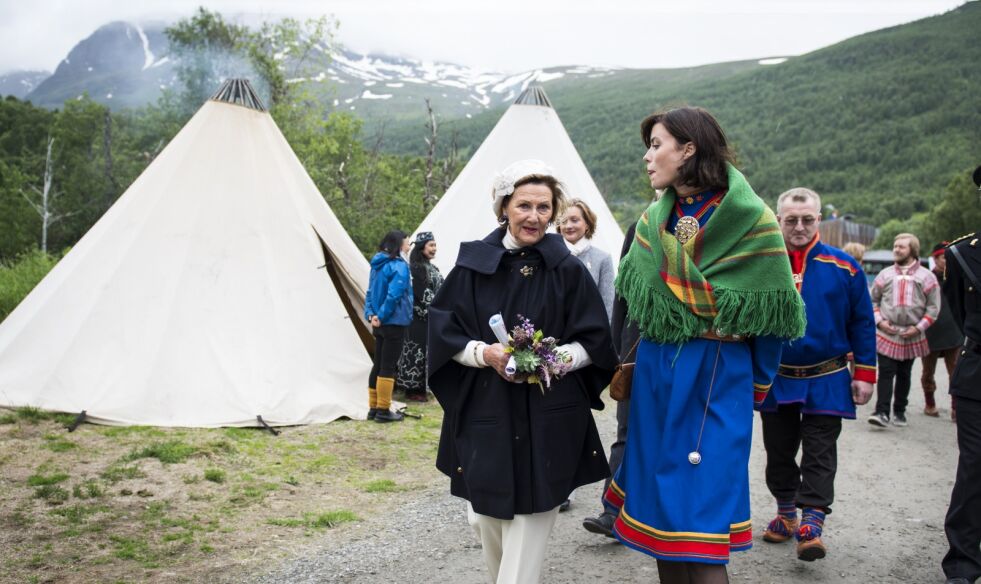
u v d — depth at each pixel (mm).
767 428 4777
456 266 3145
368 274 9367
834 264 4590
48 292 7992
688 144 3070
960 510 4086
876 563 4547
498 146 12336
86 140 44156
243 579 4055
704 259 3045
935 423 9172
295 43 31859
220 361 7652
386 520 5109
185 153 8422
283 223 8562
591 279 3127
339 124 29266
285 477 5934
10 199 38656
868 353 4586
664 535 2910
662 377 3080
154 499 5254
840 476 6590
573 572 4293
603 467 3152
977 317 4113
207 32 45406
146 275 7812
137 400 7262
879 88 171625
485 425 2996
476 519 3170
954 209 69875
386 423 7949
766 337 3109
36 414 7074
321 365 8102
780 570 4395
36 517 4789
